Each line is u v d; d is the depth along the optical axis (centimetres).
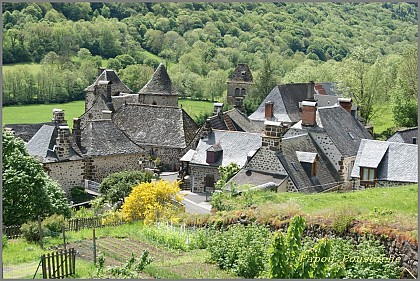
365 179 4184
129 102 7581
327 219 2583
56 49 11406
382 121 8312
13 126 6262
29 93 9931
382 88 8156
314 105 4822
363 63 8394
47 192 3491
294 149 4419
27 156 3475
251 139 5194
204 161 5172
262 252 2284
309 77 9744
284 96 7238
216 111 6147
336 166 4731
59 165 4859
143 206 3656
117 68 11638
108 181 4594
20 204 3353
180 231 2953
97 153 5225
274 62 11269
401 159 4144
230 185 3938
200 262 2472
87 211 4344
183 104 10475
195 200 4838
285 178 4084
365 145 4291
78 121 5266
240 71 10031
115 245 2834
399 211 2633
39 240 2966
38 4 12288
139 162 5547
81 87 10556
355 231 2430
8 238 3089
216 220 3069
